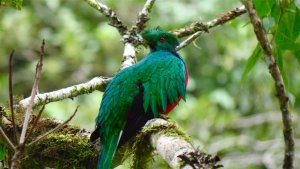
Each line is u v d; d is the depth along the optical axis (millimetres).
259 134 16203
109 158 6746
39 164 7074
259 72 15570
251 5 5496
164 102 7262
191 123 15312
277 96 5414
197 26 8438
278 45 6898
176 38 8219
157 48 8125
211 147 15258
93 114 14852
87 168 7160
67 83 17016
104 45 16469
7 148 6754
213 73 16312
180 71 7637
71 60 17109
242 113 16391
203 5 15578
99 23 17250
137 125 6824
